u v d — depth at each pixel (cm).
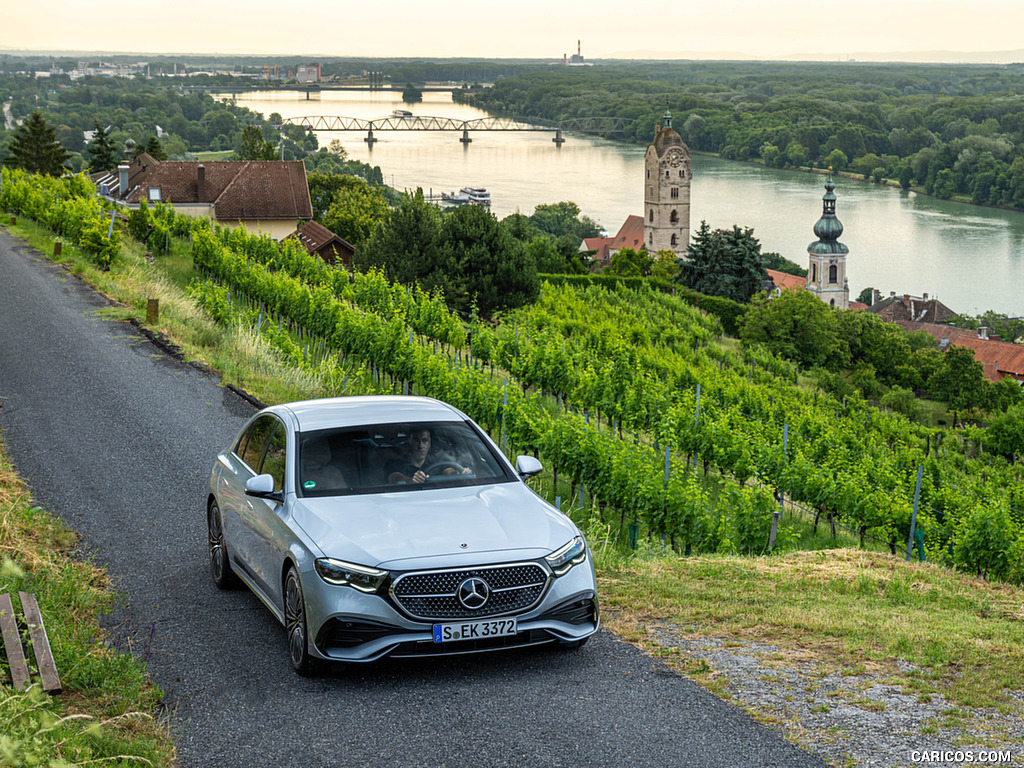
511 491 634
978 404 8575
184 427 1363
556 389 2862
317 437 659
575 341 4409
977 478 3512
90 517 958
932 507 2266
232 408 1498
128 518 959
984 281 17975
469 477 645
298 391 1816
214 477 778
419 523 580
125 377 1684
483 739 484
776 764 452
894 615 759
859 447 2953
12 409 1439
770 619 704
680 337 6328
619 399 2738
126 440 1281
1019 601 883
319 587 551
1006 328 14162
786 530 1631
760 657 614
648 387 2752
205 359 1906
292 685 565
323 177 10575
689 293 8631
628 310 6931
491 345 3098
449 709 523
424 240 4675
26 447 1233
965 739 482
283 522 609
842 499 1970
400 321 2488
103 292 2598
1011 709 526
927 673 586
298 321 2927
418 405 716
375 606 539
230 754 476
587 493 1908
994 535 1569
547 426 1934
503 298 4766
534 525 591
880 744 475
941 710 522
